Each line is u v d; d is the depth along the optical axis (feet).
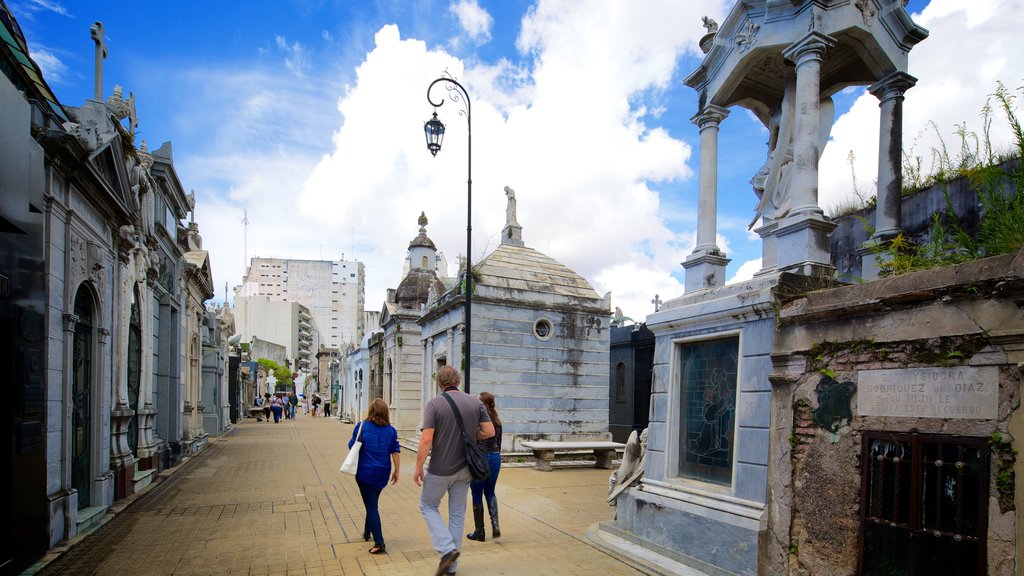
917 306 13.12
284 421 115.85
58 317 21.57
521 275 50.19
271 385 178.81
